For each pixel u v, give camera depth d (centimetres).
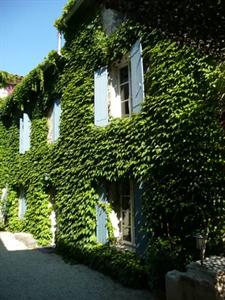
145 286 545
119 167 654
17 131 1350
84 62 848
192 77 534
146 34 640
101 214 719
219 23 258
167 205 536
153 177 568
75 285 564
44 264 730
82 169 789
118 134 671
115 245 684
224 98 438
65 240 830
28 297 504
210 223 471
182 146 523
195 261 443
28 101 1212
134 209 623
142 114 614
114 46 733
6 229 1338
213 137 484
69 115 876
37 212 1038
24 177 1184
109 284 568
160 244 514
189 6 247
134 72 659
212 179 477
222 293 343
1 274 646
